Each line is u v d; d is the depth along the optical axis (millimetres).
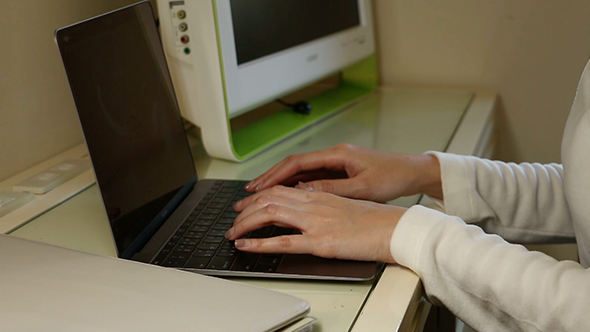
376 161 721
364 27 1214
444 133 977
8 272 437
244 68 876
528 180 733
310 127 1050
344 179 711
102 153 583
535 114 1274
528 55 1237
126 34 688
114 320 376
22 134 828
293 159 738
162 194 684
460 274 521
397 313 479
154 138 705
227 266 551
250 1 895
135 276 438
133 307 393
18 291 409
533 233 735
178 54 853
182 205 714
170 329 368
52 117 886
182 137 784
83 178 806
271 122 1042
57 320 375
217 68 814
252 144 927
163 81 766
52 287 416
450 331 849
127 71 676
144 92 708
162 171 701
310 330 435
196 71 835
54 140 893
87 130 567
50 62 874
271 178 729
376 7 1300
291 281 539
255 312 396
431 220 549
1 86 785
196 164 884
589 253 609
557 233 737
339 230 563
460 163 720
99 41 625
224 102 829
